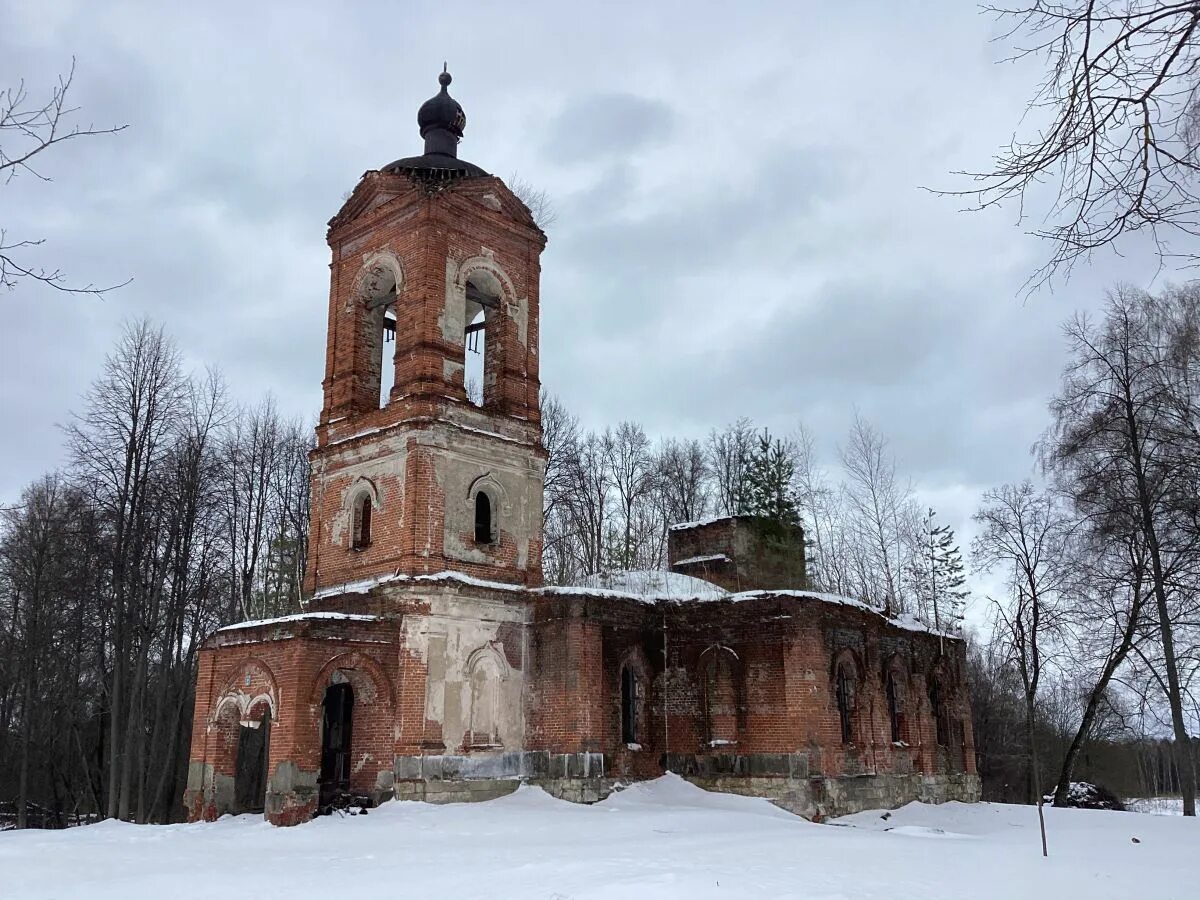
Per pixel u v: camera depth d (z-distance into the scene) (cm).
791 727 2556
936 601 4609
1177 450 3075
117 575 3519
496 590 2619
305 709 2223
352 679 2489
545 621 2664
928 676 3288
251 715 2330
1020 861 1619
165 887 1362
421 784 2372
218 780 2394
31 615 3856
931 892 1239
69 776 4491
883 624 3019
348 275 2942
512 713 2622
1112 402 3253
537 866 1442
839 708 2727
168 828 2095
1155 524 3272
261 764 4212
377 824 2062
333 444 2798
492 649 2606
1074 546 3419
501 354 2898
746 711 2655
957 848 1792
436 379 2662
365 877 1416
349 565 2691
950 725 3384
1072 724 5097
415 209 2777
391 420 2677
